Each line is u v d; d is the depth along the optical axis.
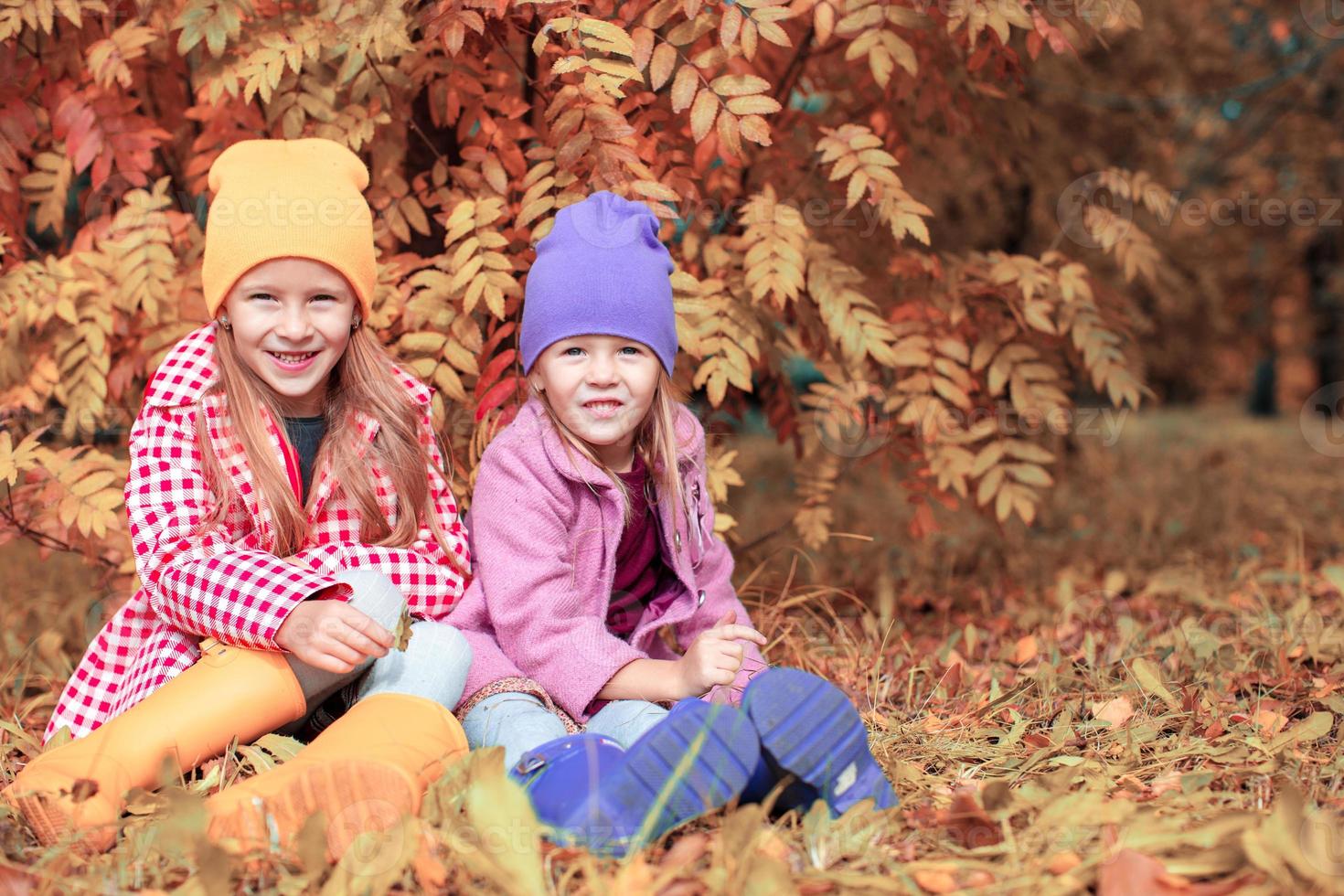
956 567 4.38
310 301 2.24
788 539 4.57
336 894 1.53
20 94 2.83
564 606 2.23
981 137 3.66
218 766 1.96
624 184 2.54
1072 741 2.25
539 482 2.29
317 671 2.09
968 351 3.22
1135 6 2.87
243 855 1.61
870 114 3.31
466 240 2.66
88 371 2.77
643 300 2.27
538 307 2.30
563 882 1.57
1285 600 3.55
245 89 2.63
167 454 2.22
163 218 2.80
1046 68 4.76
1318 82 7.43
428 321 2.75
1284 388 17.39
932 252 3.38
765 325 3.00
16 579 4.09
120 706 2.19
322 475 2.30
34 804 1.75
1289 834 1.55
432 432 2.48
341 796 1.70
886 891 1.56
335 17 2.61
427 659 2.11
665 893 1.54
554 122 2.61
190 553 2.12
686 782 1.71
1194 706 2.39
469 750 2.02
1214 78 6.46
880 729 2.38
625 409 2.29
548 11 2.58
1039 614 3.47
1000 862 1.66
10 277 2.76
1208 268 9.64
